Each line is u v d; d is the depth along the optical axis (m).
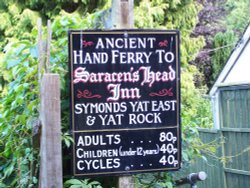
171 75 3.28
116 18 3.29
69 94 3.18
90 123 3.17
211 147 3.92
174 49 3.29
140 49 3.24
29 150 3.20
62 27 3.57
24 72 3.33
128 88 3.22
